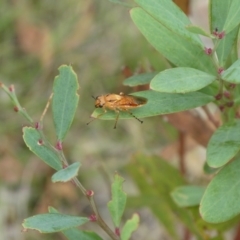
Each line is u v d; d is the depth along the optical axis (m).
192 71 0.25
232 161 0.26
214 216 0.25
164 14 0.25
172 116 0.33
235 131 0.26
